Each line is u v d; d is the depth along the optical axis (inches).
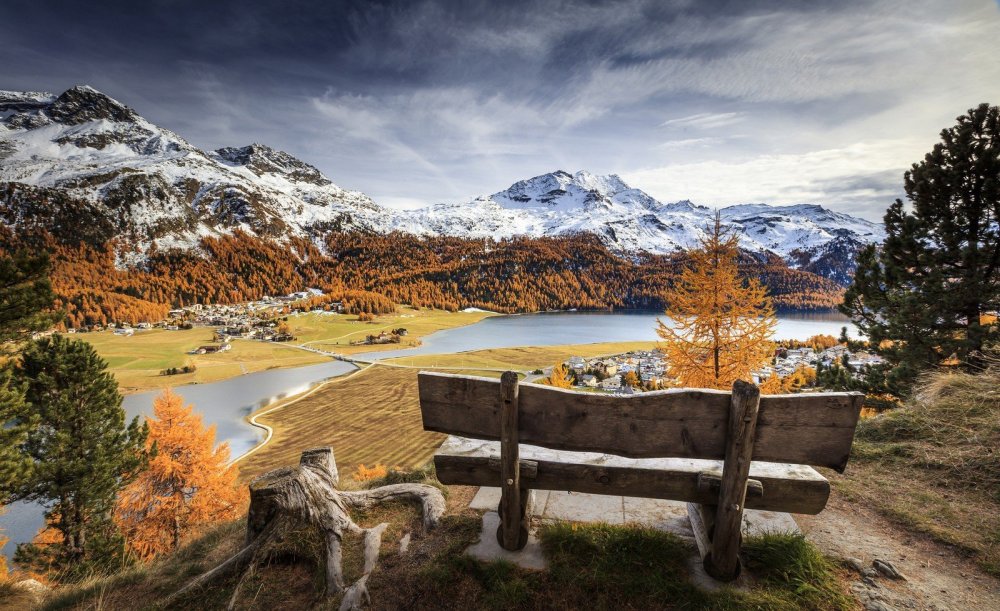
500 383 120.2
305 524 159.8
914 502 164.2
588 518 154.5
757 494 118.8
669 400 111.5
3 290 443.5
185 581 171.0
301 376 3818.9
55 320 491.5
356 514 176.7
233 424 2454.5
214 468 852.0
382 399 2987.2
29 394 673.6
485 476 139.1
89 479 695.7
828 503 168.7
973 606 111.3
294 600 135.3
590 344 5506.9
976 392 235.0
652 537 132.6
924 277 463.8
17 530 1192.2
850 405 104.0
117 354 4744.1
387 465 1873.8
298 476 168.4
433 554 142.3
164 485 818.2
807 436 106.7
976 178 435.8
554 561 128.2
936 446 205.3
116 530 741.3
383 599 126.3
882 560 130.7
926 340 461.1
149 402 2908.5
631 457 116.3
